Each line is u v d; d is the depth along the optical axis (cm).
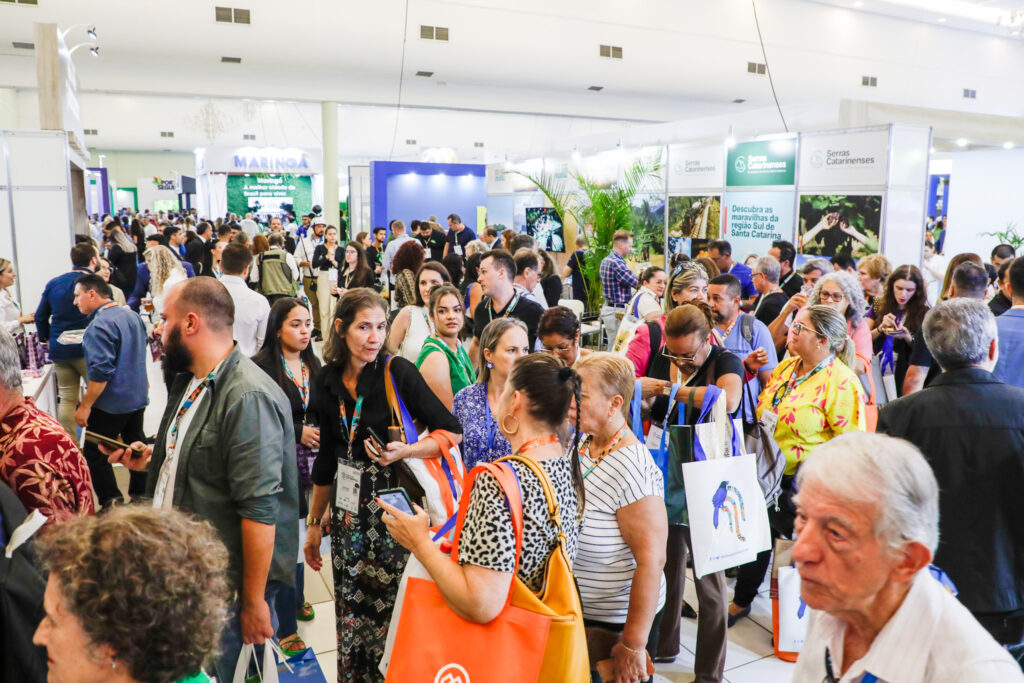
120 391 380
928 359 346
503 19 1395
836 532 100
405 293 396
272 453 183
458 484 223
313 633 298
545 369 159
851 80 1686
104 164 3200
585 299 795
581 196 1165
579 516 163
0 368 179
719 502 229
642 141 1093
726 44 1561
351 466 223
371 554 221
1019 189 1059
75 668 92
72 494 183
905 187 727
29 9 1116
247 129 2383
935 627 98
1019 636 185
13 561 144
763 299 478
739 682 264
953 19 1700
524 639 138
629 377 192
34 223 710
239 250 451
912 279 405
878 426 201
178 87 1370
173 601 91
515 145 2539
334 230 1014
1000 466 179
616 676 181
